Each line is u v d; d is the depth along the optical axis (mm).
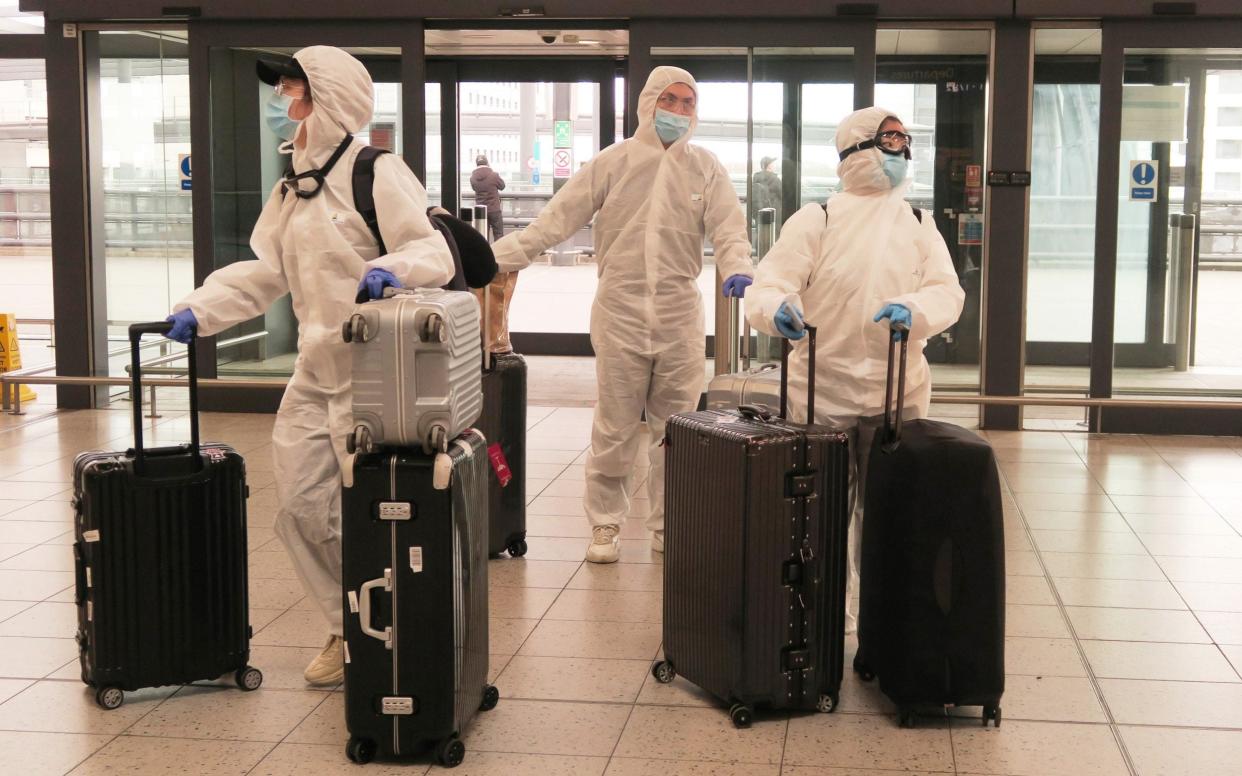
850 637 3727
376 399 2803
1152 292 7379
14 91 13539
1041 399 6984
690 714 3189
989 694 3049
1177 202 7332
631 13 7285
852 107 7305
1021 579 4398
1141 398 7348
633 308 4516
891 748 2973
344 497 2828
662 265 4500
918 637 3027
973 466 2980
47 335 11742
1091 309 7871
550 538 4973
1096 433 7348
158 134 7934
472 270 3393
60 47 7777
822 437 3059
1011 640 3760
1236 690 3361
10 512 5293
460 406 2895
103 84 7914
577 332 10609
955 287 3391
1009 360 7434
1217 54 7184
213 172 7785
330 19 7488
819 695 3156
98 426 7383
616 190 4496
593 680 3430
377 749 2945
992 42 7293
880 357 3516
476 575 3029
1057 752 2959
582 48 8953
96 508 3141
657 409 4660
